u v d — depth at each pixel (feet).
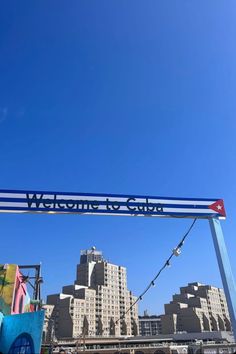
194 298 490.90
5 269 79.92
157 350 253.85
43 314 47.01
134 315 476.95
